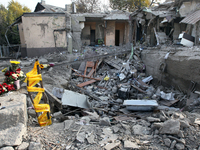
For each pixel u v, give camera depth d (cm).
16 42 2025
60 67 1152
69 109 667
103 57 1260
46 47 1434
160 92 739
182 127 352
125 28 1903
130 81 1004
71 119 457
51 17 1392
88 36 1930
